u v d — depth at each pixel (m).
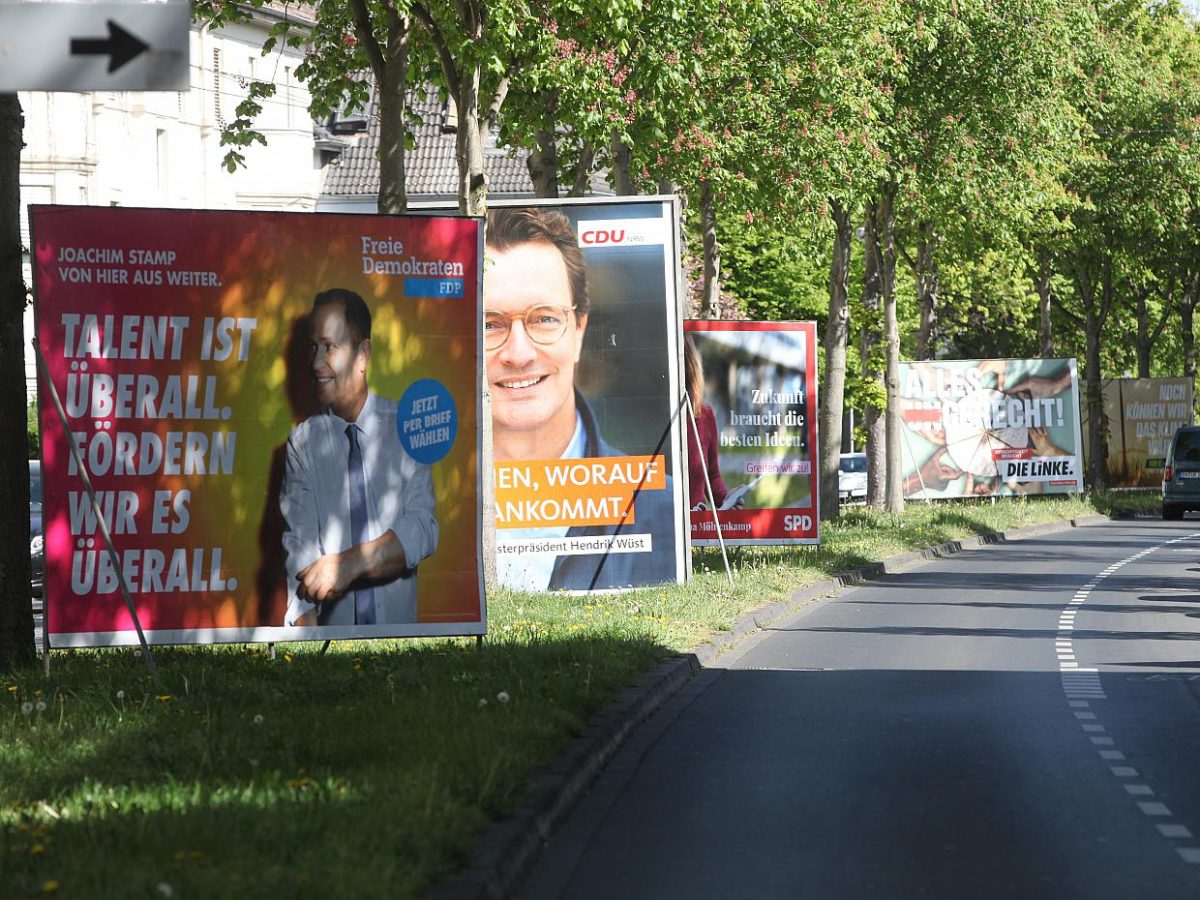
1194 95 75.38
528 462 34.25
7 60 11.78
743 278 88.38
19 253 21.33
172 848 10.88
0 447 21.44
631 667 22.16
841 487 95.94
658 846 13.08
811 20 42.06
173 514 21.47
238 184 83.50
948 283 83.88
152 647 22.72
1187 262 87.31
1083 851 12.91
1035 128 56.41
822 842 13.23
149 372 21.45
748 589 34.66
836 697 21.92
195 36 79.25
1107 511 77.06
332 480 21.84
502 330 34.19
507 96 35.84
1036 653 27.14
